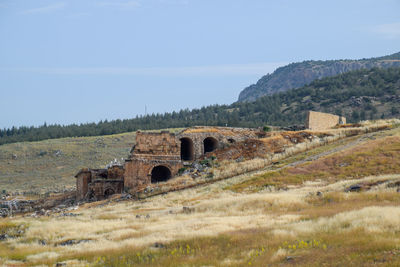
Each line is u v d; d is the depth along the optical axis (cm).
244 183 6038
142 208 5562
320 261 2294
